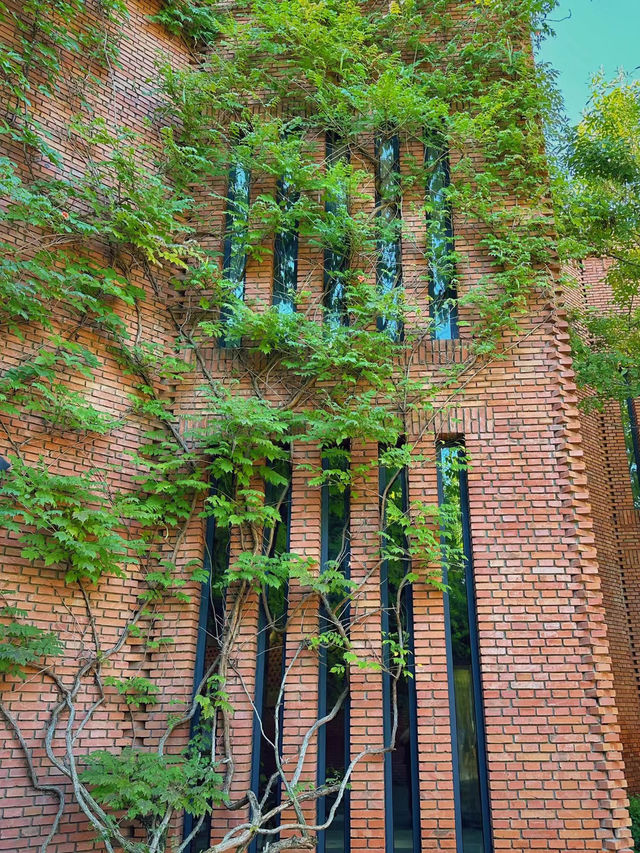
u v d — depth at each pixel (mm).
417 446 8016
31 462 7172
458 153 9258
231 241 9406
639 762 12742
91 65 8930
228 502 7660
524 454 7863
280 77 9672
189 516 7859
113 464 7801
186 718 7094
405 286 8742
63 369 7660
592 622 7156
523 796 6672
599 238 12688
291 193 9320
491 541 7566
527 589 7363
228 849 6676
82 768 6664
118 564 7512
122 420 7742
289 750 7117
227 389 8055
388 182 9352
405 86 9125
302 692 7285
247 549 7859
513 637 7207
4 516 6543
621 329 13258
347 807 7121
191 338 8680
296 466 8125
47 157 8133
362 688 7273
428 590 7547
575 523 7535
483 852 6762
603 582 13531
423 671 7262
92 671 7047
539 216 8672
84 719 6738
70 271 7504
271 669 7578
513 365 8219
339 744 7320
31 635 6465
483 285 8336
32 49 8266
